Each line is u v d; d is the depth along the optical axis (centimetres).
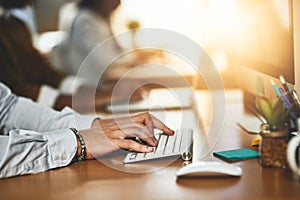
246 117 215
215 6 358
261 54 198
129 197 122
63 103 355
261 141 140
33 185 135
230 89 290
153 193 124
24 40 366
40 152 149
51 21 484
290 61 164
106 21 416
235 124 205
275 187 123
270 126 138
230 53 304
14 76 353
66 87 377
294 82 163
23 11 423
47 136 153
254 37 208
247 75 246
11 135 149
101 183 134
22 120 204
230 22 300
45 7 534
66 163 151
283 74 171
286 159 137
